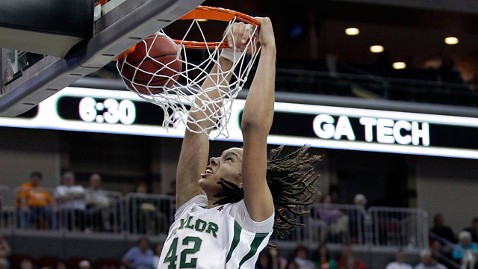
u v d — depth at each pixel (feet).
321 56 69.62
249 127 12.96
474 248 57.11
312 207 54.80
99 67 14.96
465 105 65.31
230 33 15.11
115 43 13.99
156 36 15.14
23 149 60.85
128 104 56.75
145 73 14.98
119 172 63.82
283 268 50.75
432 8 63.16
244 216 13.01
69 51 14.89
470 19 64.59
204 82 15.29
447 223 68.49
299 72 62.44
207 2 61.41
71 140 62.69
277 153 14.97
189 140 14.83
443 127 63.87
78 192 52.03
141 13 13.37
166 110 15.16
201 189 14.35
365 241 55.88
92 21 14.52
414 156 68.28
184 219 13.43
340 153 67.41
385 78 64.85
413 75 66.28
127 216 52.42
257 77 13.43
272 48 13.88
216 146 57.93
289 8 63.05
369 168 68.23
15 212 50.78
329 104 61.36
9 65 16.63
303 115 60.80
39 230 50.88
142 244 49.55
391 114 62.69
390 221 56.95
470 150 64.13
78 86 55.77
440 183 69.00
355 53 70.64
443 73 66.64
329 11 63.52
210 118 15.05
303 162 14.30
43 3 14.32
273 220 13.09
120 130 56.54
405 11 63.21
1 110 16.88
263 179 12.89
